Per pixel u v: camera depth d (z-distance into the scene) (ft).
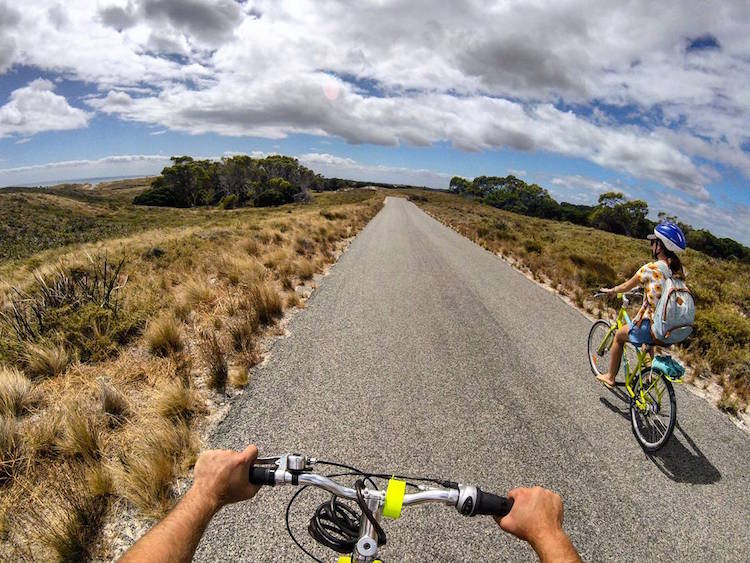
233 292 22.85
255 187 305.73
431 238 62.39
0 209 138.82
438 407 13.75
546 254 46.47
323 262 34.88
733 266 49.88
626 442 12.62
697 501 10.38
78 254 36.24
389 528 8.77
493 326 22.24
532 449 11.93
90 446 10.14
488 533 8.76
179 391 12.16
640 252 58.29
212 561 7.69
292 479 3.51
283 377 14.85
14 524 8.25
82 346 15.42
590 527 9.30
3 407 11.62
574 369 17.53
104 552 7.73
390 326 20.93
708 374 18.37
